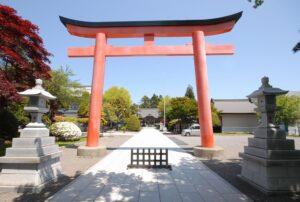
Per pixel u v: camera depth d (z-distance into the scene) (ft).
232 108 117.70
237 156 33.86
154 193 16.38
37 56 35.09
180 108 104.68
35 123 19.20
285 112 93.25
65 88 67.92
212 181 19.80
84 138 68.18
